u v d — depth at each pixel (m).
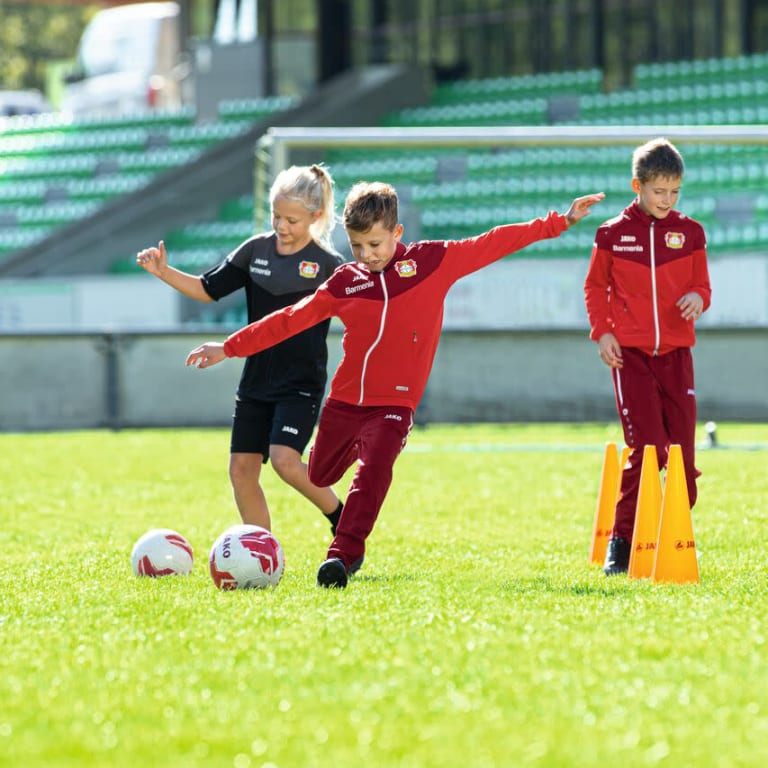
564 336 58.47
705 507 33.00
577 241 95.19
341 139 54.88
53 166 127.44
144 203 109.38
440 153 109.25
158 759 11.41
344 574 20.41
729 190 95.94
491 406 58.84
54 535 29.94
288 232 23.50
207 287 24.05
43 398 61.34
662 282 23.06
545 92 110.31
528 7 111.94
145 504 36.66
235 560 20.70
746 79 103.31
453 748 11.51
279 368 23.81
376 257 20.45
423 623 17.08
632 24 107.69
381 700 13.20
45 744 11.90
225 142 111.69
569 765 11.03
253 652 15.55
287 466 23.45
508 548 26.69
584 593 19.80
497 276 75.38
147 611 18.45
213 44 121.69
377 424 21.03
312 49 119.12
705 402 56.78
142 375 61.09
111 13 157.88
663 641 15.84
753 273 72.38
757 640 15.97
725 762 11.12
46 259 106.50
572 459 48.53
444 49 116.00
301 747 11.62
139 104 146.88
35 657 15.56
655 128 52.16
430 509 34.25
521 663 14.80
